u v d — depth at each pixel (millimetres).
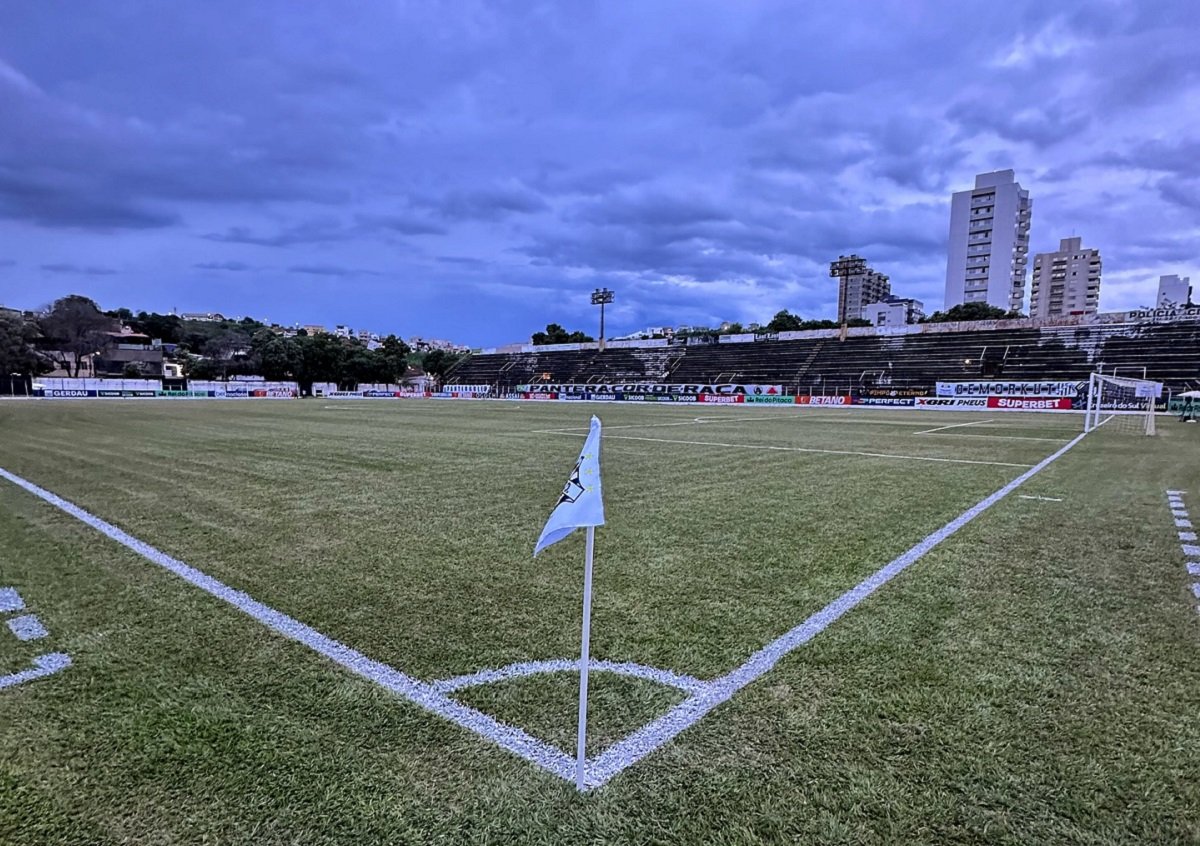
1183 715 2314
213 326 103312
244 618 3238
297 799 1833
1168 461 10164
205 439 12805
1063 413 29703
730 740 2143
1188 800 1838
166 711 2318
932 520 5629
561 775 1954
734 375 51562
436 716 2291
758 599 3562
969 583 3861
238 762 2010
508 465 9141
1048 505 6344
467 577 3936
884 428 18109
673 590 3705
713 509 6078
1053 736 2168
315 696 2430
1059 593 3680
